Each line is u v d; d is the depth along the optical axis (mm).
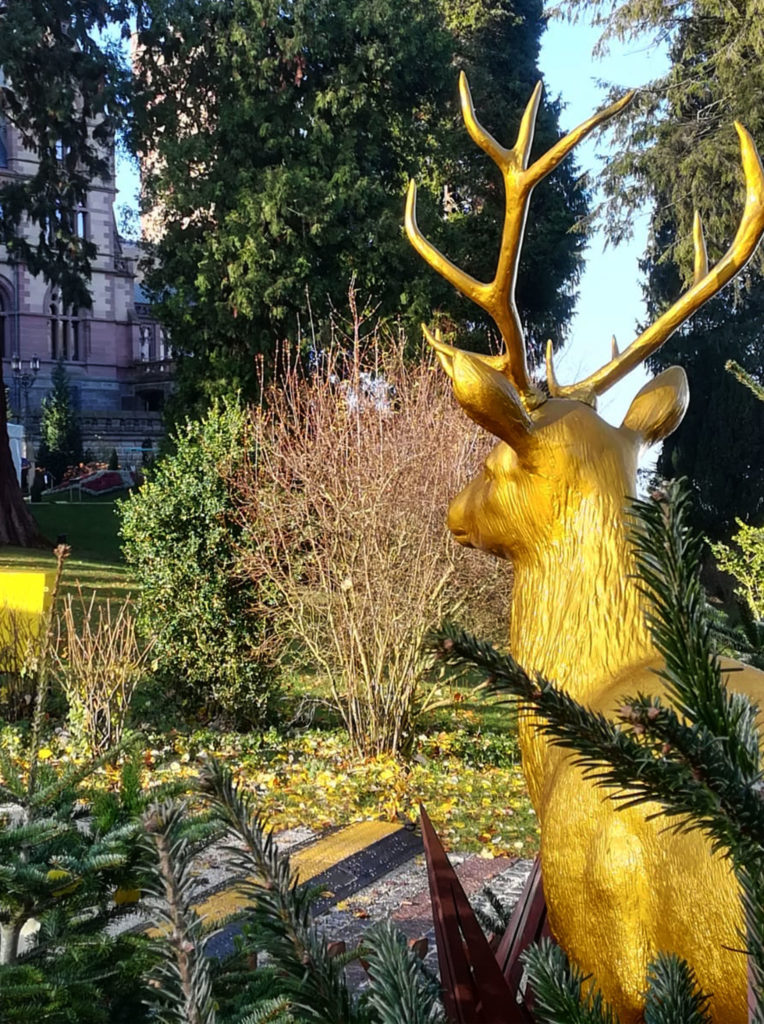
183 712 9258
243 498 9234
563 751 2199
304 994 1250
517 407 2406
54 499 44281
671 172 17469
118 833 2639
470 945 2141
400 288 20344
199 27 20469
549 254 24609
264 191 19703
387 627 8414
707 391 23484
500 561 8805
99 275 62125
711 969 1792
